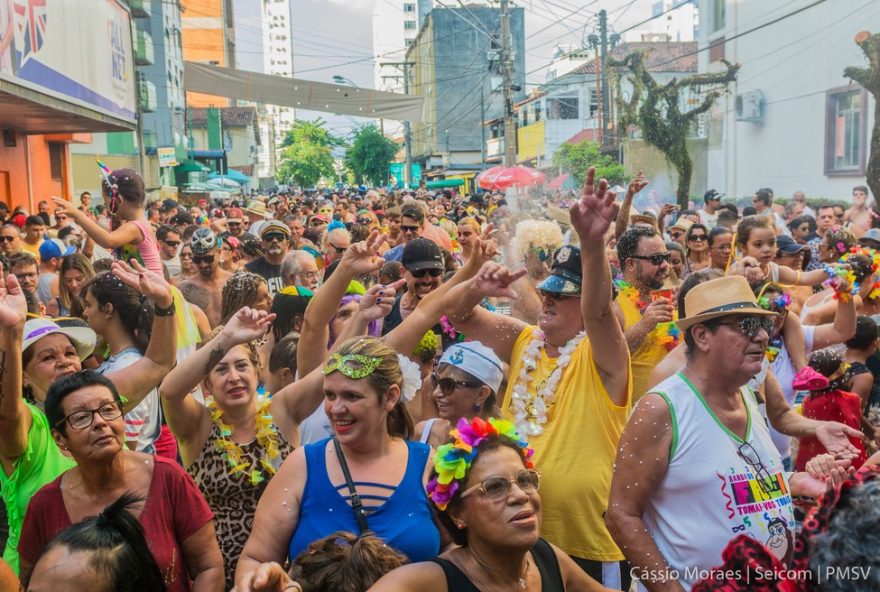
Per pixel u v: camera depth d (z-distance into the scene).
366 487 3.34
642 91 32.12
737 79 30.31
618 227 7.25
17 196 21.56
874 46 22.44
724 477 3.25
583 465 4.03
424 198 31.80
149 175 42.16
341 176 117.38
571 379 4.14
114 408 3.38
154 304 4.23
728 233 8.30
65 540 2.74
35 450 3.88
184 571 3.49
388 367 3.39
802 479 3.78
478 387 4.15
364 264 4.77
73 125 20.38
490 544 2.65
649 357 4.94
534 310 6.84
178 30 55.94
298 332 5.79
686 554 3.24
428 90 86.12
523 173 27.72
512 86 29.95
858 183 24.12
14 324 3.67
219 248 9.23
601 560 4.01
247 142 83.88
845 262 7.32
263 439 4.03
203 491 3.99
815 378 5.11
